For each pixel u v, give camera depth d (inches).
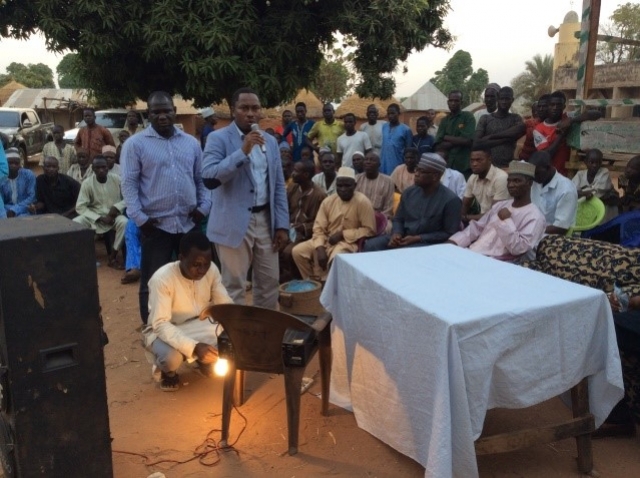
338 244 227.1
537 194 199.9
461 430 100.6
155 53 409.1
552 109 248.2
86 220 288.7
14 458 101.7
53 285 99.3
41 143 720.3
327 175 279.0
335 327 144.6
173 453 129.6
